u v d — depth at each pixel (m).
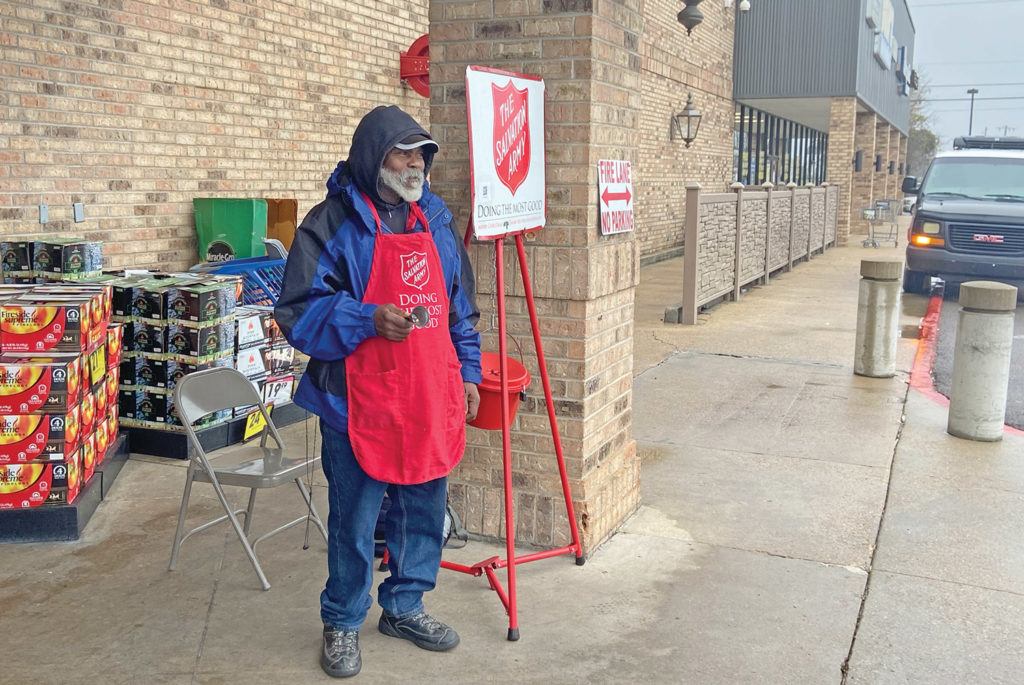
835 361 8.92
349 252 3.08
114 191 7.34
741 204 12.85
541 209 4.05
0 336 4.54
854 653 3.47
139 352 5.68
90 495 4.73
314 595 3.92
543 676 3.29
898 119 35.94
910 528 4.72
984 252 12.91
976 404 6.23
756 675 3.30
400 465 3.15
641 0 4.62
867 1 23.00
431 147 3.18
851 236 26.97
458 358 3.44
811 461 5.81
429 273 3.12
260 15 8.77
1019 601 3.91
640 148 16.86
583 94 4.07
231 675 3.26
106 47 7.16
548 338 4.30
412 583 3.46
